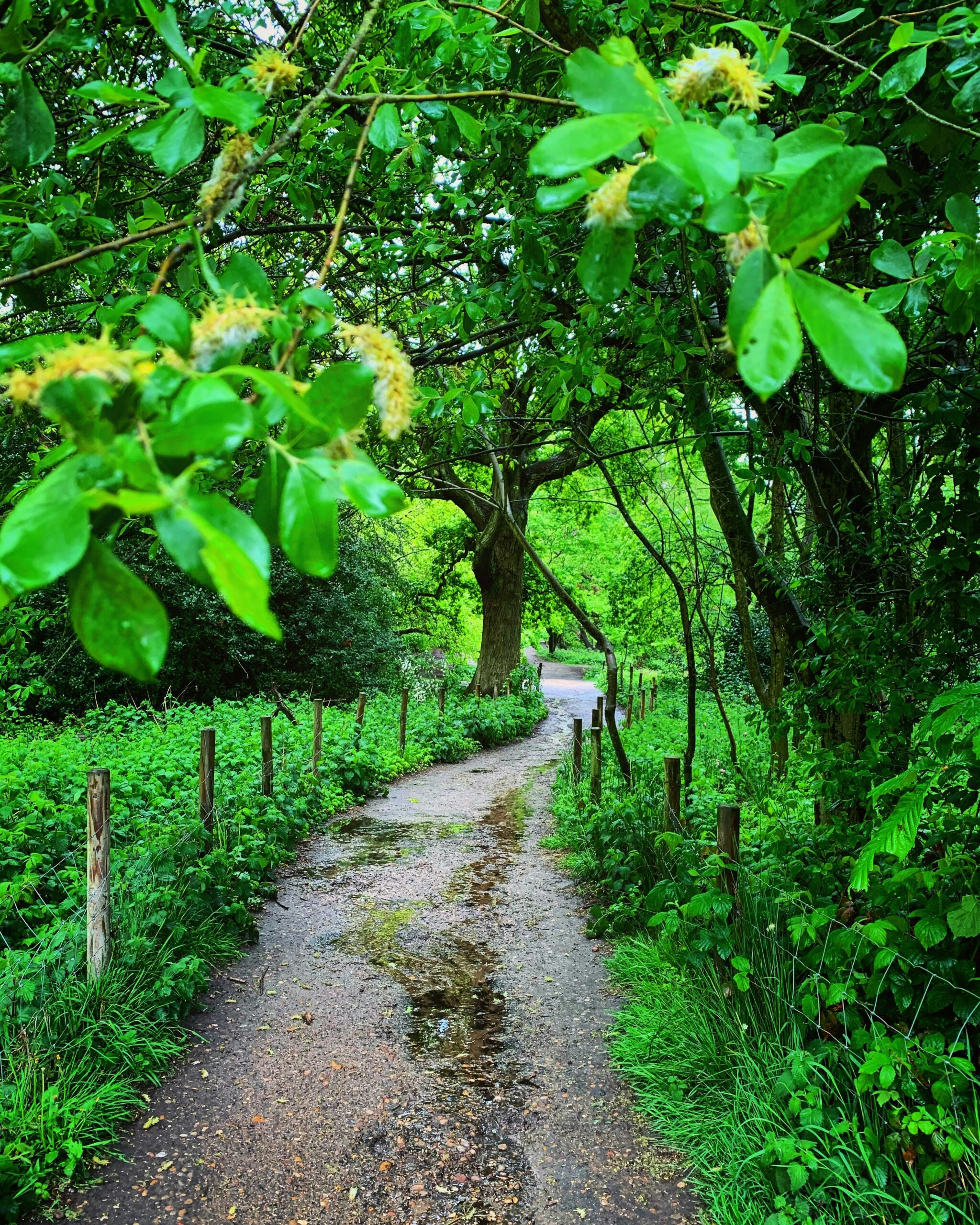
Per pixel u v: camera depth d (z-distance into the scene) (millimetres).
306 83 2982
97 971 3639
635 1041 3789
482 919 5652
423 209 3650
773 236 623
